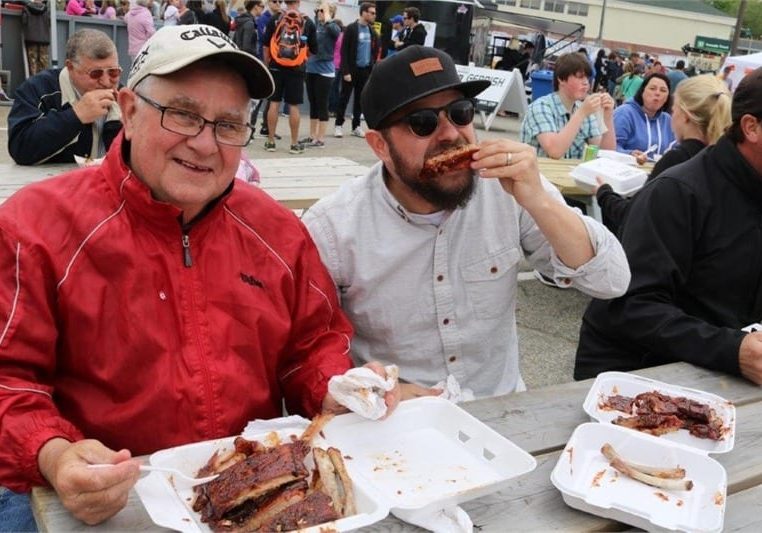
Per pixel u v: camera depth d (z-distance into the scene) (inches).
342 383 69.4
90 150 179.5
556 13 1779.0
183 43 65.4
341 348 81.4
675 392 85.4
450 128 81.9
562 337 194.9
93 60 171.6
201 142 66.4
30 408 62.3
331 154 397.1
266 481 55.6
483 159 79.4
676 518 61.1
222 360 71.4
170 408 68.9
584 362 116.0
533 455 71.2
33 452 58.6
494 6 798.5
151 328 68.4
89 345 67.5
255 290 74.7
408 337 91.4
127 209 68.4
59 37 458.3
